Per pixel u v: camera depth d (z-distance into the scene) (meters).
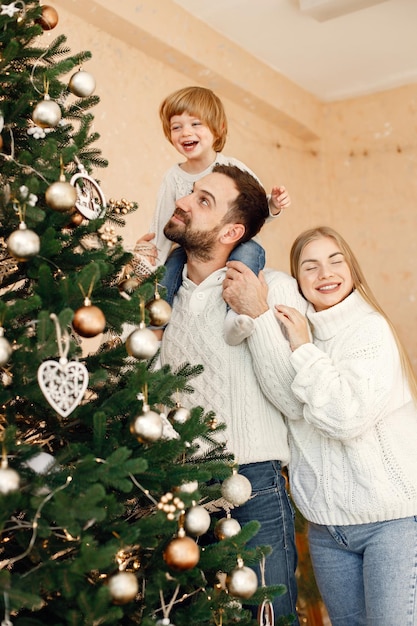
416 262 3.66
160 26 2.72
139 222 2.78
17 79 1.18
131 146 2.76
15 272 1.22
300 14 2.94
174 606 1.24
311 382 1.48
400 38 3.21
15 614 1.09
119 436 1.15
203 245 1.65
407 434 1.52
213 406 1.56
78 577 0.96
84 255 1.17
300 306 1.65
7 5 1.21
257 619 1.34
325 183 3.92
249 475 1.53
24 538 1.03
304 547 2.38
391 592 1.42
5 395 1.05
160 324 1.26
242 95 3.28
